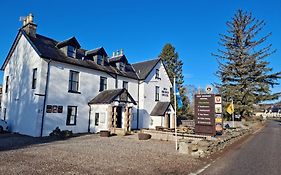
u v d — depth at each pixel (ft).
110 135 58.23
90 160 27.68
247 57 119.44
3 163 24.70
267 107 356.79
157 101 93.45
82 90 65.51
